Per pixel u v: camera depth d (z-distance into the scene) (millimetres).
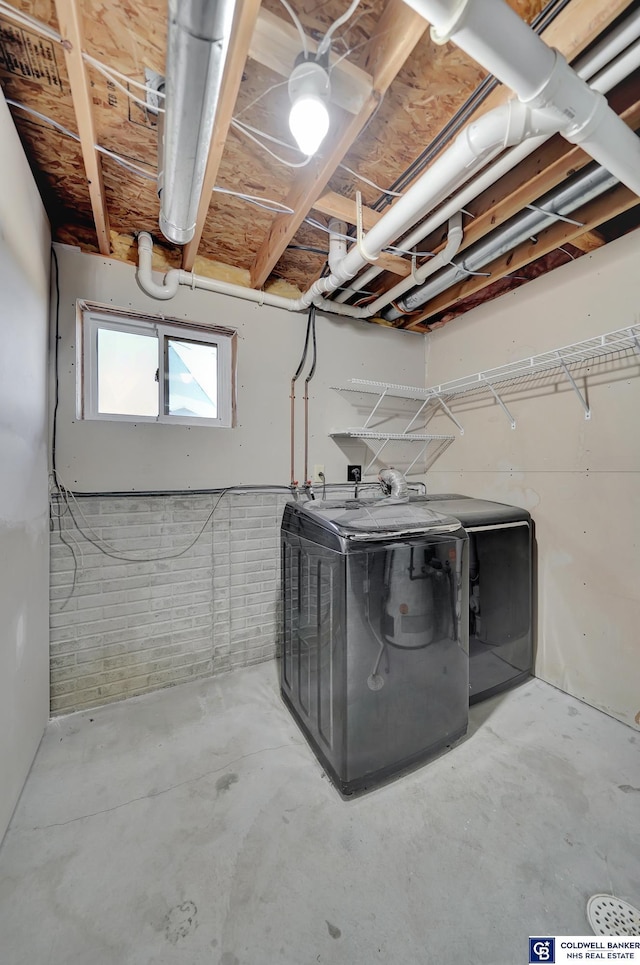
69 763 1657
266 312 2527
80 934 1057
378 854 1277
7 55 1170
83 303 2029
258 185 1732
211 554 2357
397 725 1587
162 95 1149
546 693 2158
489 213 1735
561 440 2188
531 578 2289
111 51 1174
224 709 2041
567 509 2154
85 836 1333
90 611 2037
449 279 2215
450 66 1189
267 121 1414
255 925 1081
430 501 2477
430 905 1129
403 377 3090
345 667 1480
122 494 2109
